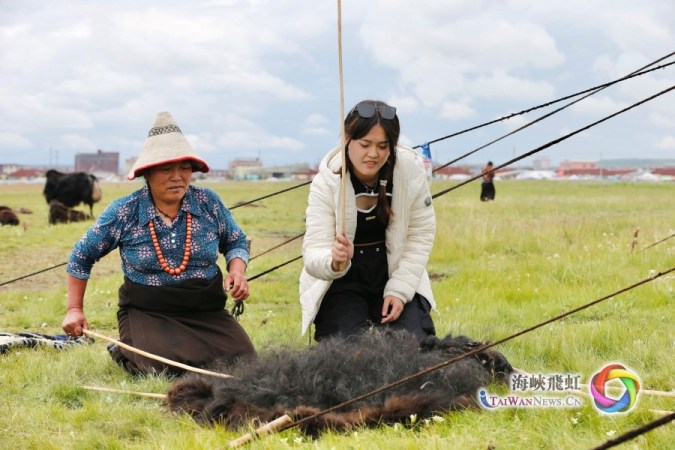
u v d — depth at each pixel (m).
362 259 6.46
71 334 6.58
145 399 5.79
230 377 5.48
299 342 7.36
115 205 6.70
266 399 5.07
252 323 9.01
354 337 5.93
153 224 6.67
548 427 4.66
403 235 6.39
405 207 6.31
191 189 6.88
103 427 5.12
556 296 10.05
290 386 5.11
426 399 4.88
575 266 11.98
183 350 6.47
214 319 6.77
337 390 5.03
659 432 4.35
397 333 5.79
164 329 6.59
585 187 73.31
